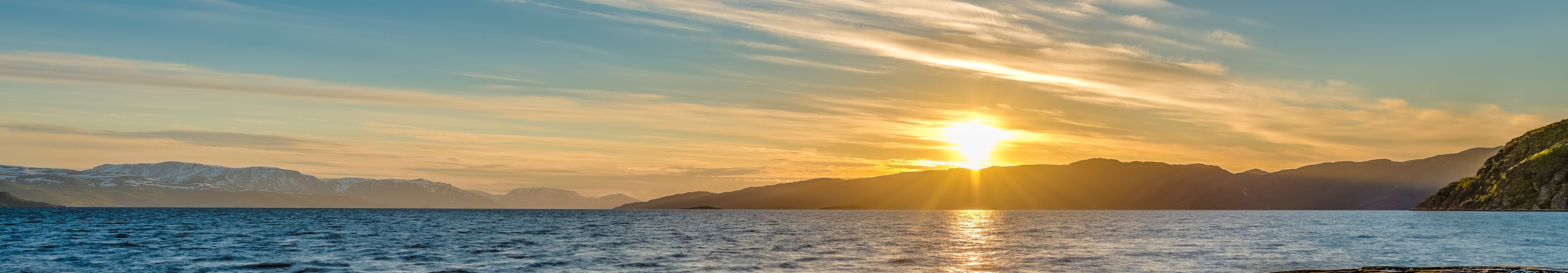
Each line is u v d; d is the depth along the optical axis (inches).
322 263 2138.3
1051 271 1921.8
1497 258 2234.3
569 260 2217.0
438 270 1942.7
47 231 3956.7
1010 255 2406.5
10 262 2129.7
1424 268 1684.3
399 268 2011.6
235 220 6309.1
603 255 2412.6
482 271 1927.9
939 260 2226.9
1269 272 1860.2
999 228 4911.4
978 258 2305.6
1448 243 2883.9
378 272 1895.9
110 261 2164.1
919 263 2134.6
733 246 2817.4
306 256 2337.6
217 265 2073.1
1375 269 1673.2
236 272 1900.8
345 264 2087.8
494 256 2354.8
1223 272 1892.2
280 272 1905.8
